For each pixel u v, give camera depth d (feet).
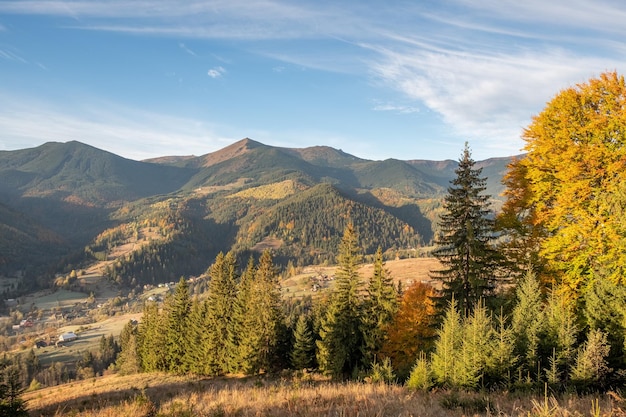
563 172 63.26
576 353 47.09
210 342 180.04
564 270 64.49
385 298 123.54
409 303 107.55
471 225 70.95
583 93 66.49
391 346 111.34
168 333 222.28
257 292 170.71
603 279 53.88
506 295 71.82
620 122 59.88
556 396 37.27
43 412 78.33
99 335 633.20
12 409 76.23
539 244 69.10
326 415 28.89
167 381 152.76
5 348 584.81
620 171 58.59
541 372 47.06
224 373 179.42
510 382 44.45
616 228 55.16
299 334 162.81
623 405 27.53
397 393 38.88
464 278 72.90
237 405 33.99
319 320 183.21
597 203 60.49
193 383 121.29
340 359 125.08
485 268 72.95
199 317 201.67
